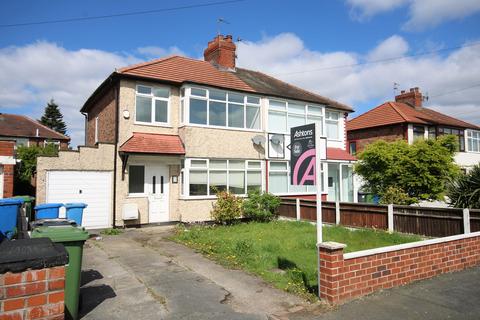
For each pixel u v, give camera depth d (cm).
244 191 1531
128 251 879
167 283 612
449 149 1591
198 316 473
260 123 1606
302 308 500
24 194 1602
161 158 1374
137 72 1349
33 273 331
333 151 1908
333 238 1035
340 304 509
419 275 617
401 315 473
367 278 546
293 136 696
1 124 3400
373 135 2666
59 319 340
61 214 1192
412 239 978
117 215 1274
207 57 1884
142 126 1354
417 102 2984
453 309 493
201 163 1414
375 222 1148
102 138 1521
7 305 318
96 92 1509
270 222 1397
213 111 1471
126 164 1298
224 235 1088
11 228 732
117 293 558
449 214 955
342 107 1977
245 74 1900
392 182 1533
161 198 1379
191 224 1352
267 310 494
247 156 1538
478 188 1069
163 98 1420
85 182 1242
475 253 720
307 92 2041
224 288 587
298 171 676
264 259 766
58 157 1203
